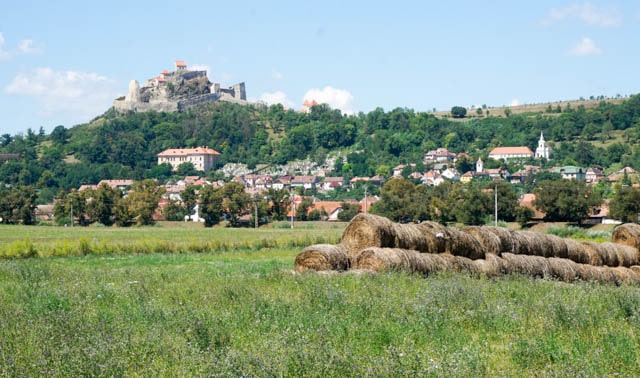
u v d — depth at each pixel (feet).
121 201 402.52
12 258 147.54
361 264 88.53
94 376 38.73
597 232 236.84
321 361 39.93
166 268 115.44
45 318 53.42
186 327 50.08
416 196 364.99
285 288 71.20
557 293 66.39
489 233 98.84
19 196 407.85
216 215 392.47
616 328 52.80
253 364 39.75
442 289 64.49
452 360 40.98
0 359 41.86
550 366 41.96
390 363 39.50
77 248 159.84
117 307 62.54
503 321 53.83
